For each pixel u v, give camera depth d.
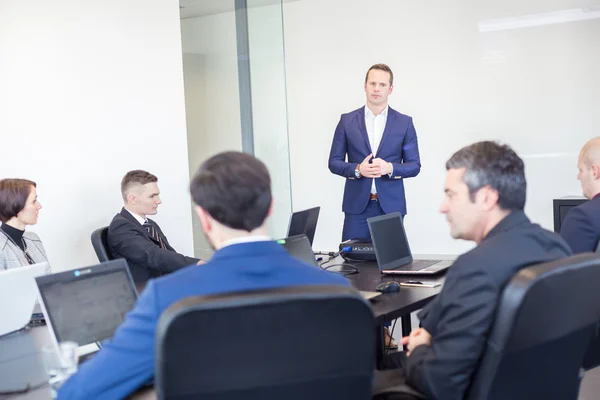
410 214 7.44
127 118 4.72
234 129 5.03
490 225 1.91
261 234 1.58
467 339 1.69
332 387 1.41
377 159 4.33
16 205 3.54
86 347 2.04
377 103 4.56
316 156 7.82
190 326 1.27
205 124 5.13
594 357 2.18
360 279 3.21
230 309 1.28
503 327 1.59
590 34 6.50
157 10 4.86
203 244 5.14
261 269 1.51
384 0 7.32
